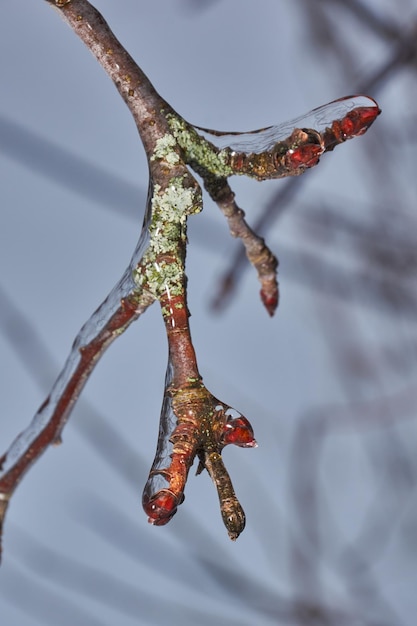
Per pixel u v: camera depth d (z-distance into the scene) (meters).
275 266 0.47
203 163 0.43
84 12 0.43
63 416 0.45
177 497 0.40
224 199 0.45
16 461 0.45
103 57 0.43
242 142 0.43
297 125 0.42
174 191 0.42
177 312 0.42
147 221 0.43
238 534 0.39
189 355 0.41
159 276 0.42
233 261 0.66
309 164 0.42
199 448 0.40
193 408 0.41
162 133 0.43
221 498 0.40
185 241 0.42
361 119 0.41
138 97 0.43
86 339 0.44
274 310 0.47
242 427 0.40
